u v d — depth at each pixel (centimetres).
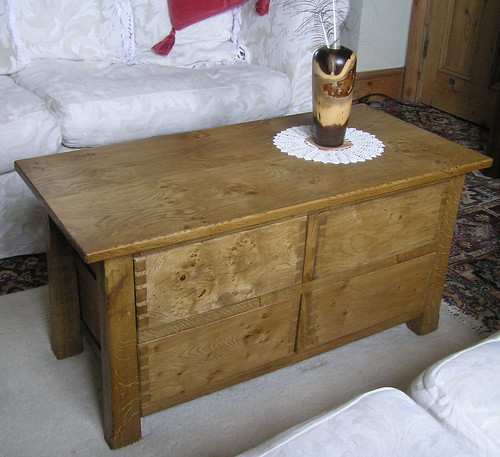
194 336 133
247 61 249
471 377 94
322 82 147
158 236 115
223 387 144
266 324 143
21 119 180
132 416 133
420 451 81
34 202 190
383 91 353
